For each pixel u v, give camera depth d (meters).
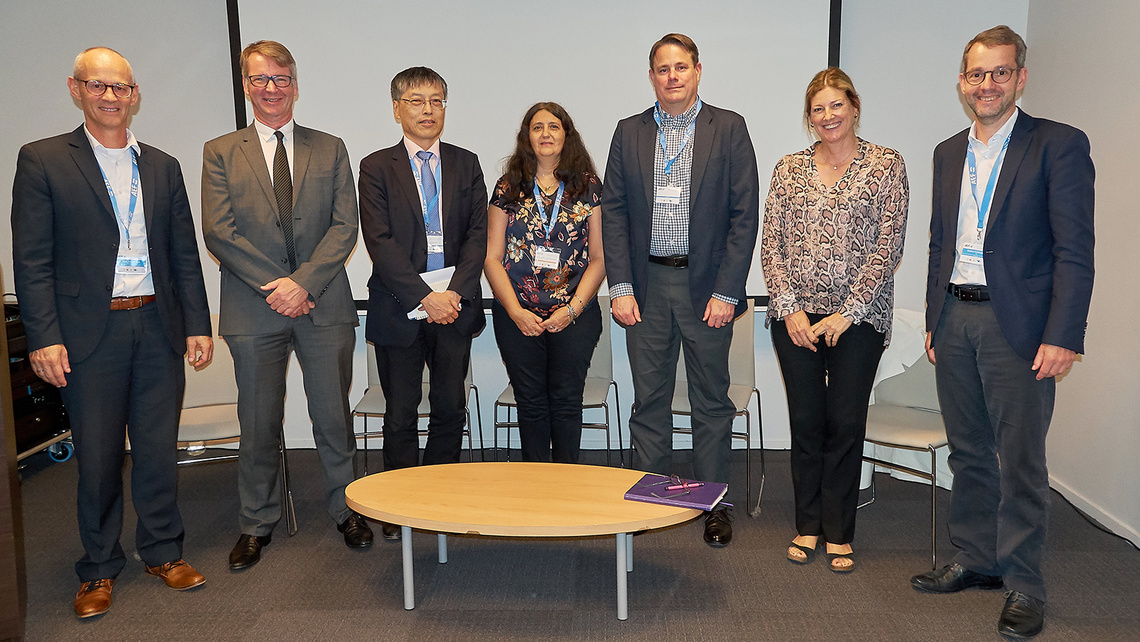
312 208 2.77
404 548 2.38
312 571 2.72
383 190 2.88
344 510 2.96
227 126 4.14
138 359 2.52
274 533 3.09
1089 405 3.16
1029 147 2.17
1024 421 2.20
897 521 3.12
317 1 3.92
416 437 3.03
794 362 2.65
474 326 2.98
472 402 4.26
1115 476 2.98
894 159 2.53
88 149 2.39
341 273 2.88
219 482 3.79
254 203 2.69
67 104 4.19
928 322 2.46
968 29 3.87
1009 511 2.26
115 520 2.55
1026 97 3.80
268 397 2.79
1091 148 3.17
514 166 2.94
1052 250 2.14
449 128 4.00
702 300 2.80
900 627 2.26
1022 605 2.24
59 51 4.14
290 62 2.71
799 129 3.90
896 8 3.91
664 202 2.79
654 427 3.01
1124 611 2.33
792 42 3.85
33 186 2.31
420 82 2.82
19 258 2.31
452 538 3.01
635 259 2.88
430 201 2.91
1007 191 2.17
